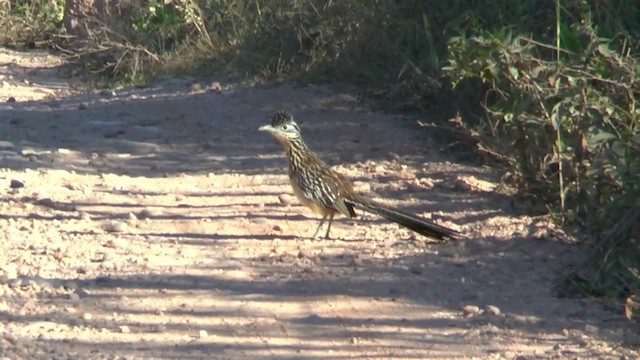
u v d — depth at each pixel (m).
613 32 13.94
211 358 9.19
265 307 10.40
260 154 16.97
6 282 11.07
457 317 10.21
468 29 17.77
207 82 22.33
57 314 10.24
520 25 15.76
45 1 32.81
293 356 9.26
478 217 13.34
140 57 25.12
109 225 13.11
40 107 20.98
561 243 12.15
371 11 20.36
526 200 13.59
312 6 21.95
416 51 19.27
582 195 12.09
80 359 9.17
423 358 9.24
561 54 13.77
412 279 11.20
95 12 28.08
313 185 12.38
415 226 12.33
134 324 10.00
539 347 9.47
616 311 10.32
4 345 9.48
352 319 10.12
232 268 11.55
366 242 12.56
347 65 20.59
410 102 18.95
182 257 11.96
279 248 12.27
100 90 23.25
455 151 16.67
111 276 11.27
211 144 17.50
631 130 11.21
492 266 11.57
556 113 11.67
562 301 10.59
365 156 16.59
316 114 18.98
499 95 15.48
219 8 25.09
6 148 17.25
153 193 14.76
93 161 16.59
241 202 14.32
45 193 14.57
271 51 22.47
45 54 30.14
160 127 18.66
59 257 11.90
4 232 12.80
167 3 26.20
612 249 10.83
